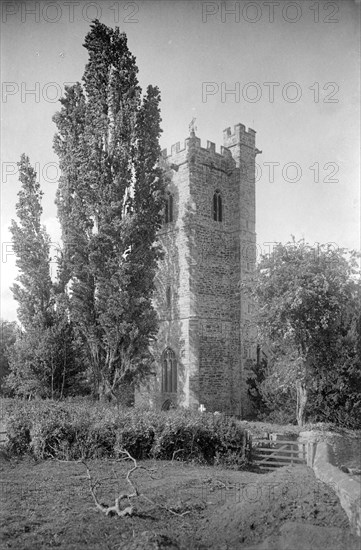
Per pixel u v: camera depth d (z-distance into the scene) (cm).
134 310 2748
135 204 2923
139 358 2747
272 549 810
